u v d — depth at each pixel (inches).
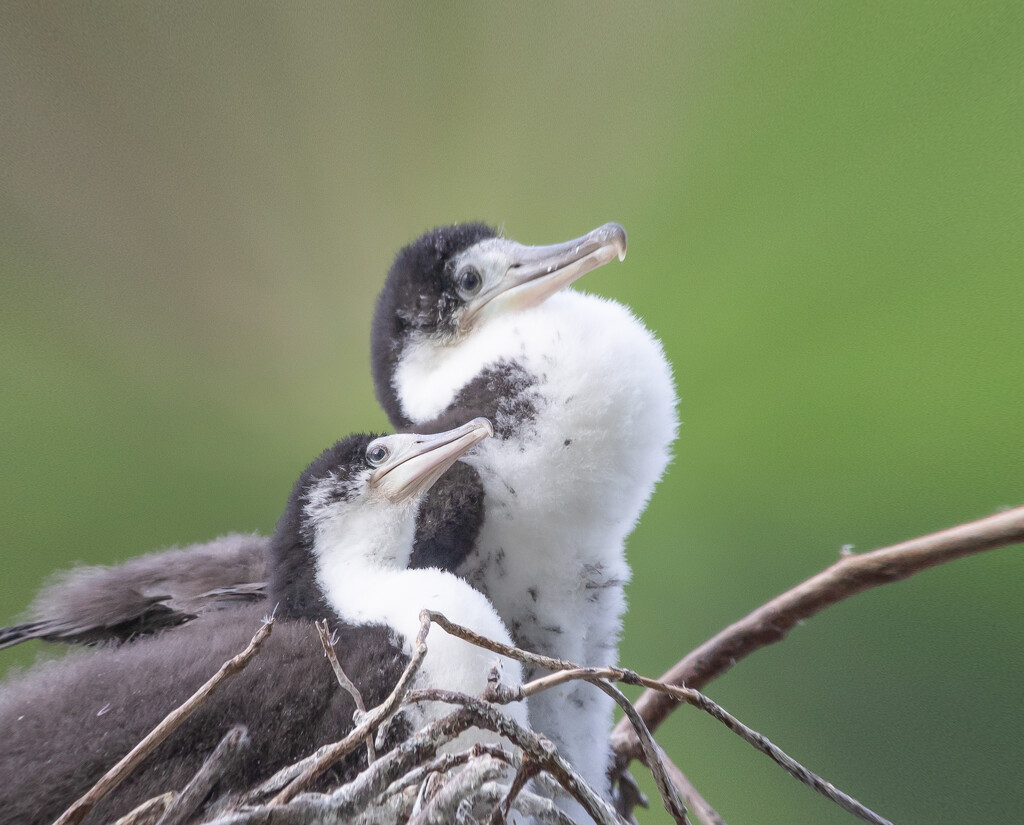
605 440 272.8
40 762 269.4
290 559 272.7
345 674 270.1
